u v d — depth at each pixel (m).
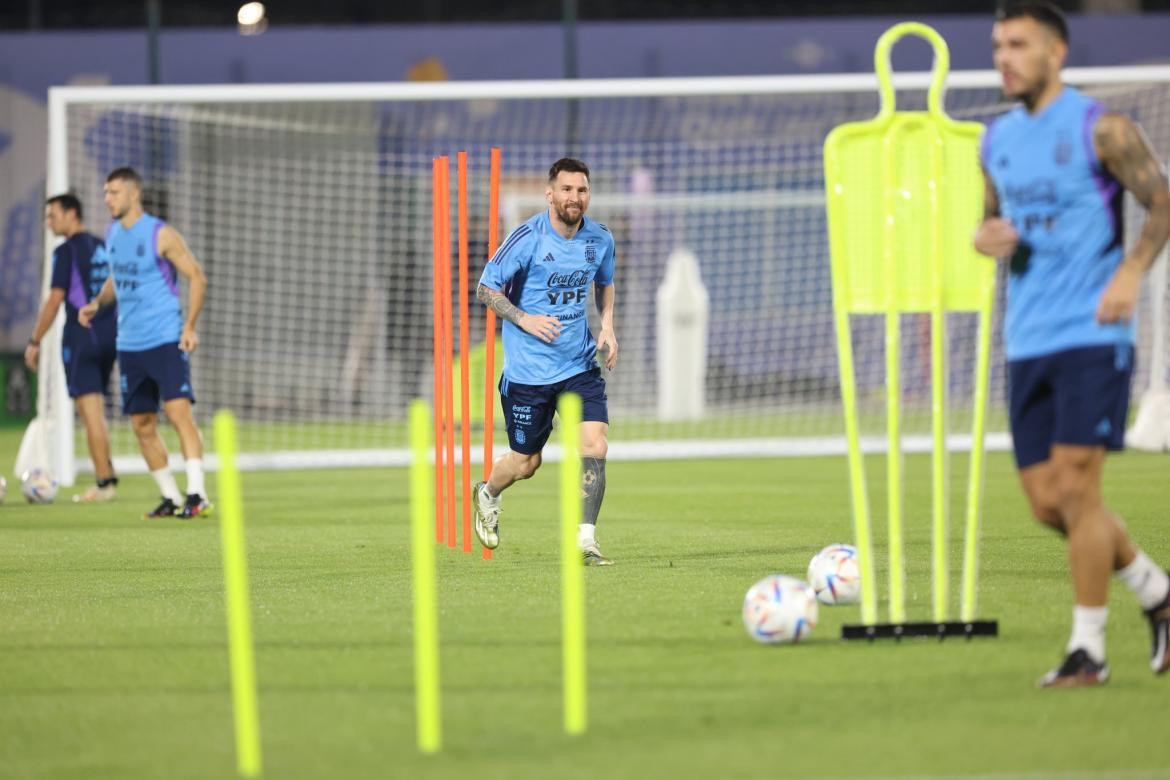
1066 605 21.88
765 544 30.08
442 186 29.00
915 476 46.84
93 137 66.00
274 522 35.91
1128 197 53.00
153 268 36.12
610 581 24.88
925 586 23.97
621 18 80.06
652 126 71.56
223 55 72.50
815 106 72.19
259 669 18.06
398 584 25.08
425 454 13.97
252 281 70.44
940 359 18.98
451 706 15.87
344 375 70.44
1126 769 13.24
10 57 72.19
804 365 73.75
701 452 56.09
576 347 26.83
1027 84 16.41
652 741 14.29
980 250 16.48
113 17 79.62
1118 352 16.17
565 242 26.44
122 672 18.11
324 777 13.29
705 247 73.88
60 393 48.28
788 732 14.57
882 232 18.75
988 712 15.30
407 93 49.59
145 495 44.56
